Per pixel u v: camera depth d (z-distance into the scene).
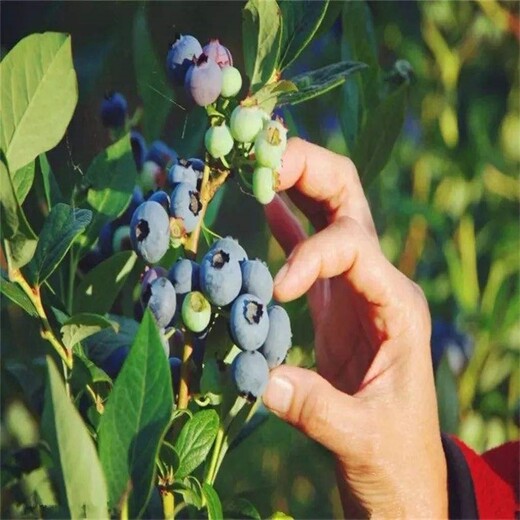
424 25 1.44
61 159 0.70
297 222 0.78
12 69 0.49
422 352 0.69
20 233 0.49
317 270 0.65
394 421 0.67
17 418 0.68
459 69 1.49
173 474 0.51
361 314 0.70
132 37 0.89
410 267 1.45
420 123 1.46
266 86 0.54
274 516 0.58
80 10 0.91
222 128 0.52
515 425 1.30
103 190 0.61
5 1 0.92
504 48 1.48
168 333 0.52
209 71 0.52
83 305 0.59
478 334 1.31
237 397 0.54
